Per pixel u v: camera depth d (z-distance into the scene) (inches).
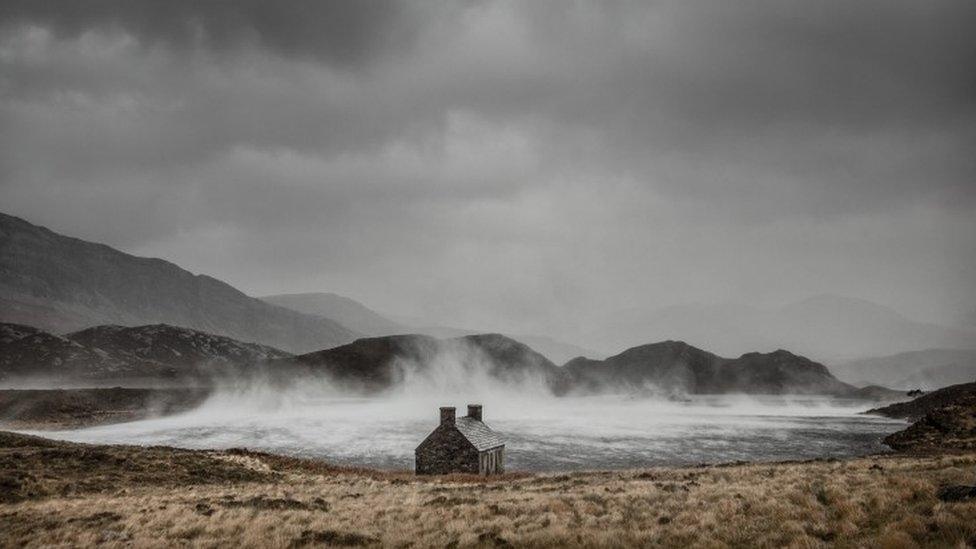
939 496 903.7
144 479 1744.6
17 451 1947.6
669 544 858.8
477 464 2342.5
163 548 965.8
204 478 1854.1
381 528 1056.8
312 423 6038.4
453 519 1085.8
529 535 934.4
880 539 759.7
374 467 3265.3
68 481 1600.6
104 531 1072.2
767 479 1343.5
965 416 3858.3
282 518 1141.7
